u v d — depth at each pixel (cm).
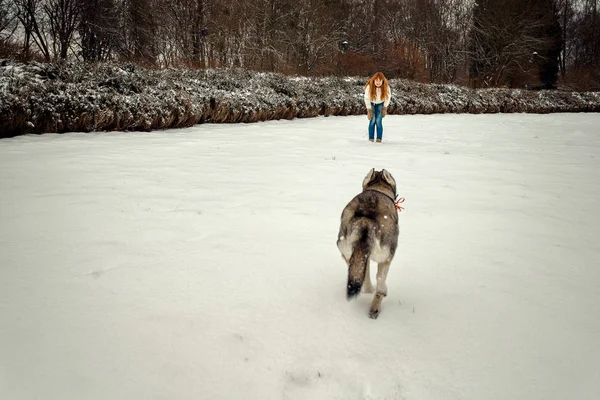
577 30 6956
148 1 3103
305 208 587
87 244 434
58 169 753
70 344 271
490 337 303
